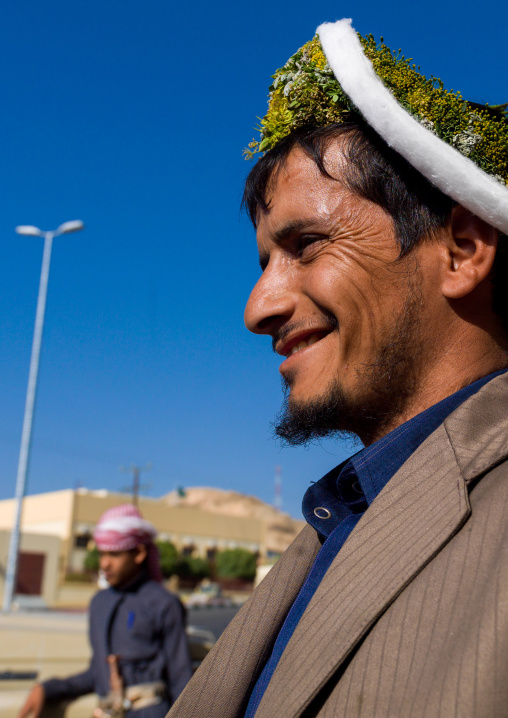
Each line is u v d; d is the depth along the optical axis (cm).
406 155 94
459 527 70
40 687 330
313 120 110
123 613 323
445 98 103
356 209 101
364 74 96
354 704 65
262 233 112
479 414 82
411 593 68
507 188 92
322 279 100
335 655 69
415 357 97
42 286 2112
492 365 98
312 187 105
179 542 4819
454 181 91
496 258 97
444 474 76
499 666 58
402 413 98
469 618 62
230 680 98
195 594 4444
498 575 62
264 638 100
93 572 4188
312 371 101
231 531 5081
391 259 98
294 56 114
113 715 306
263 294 107
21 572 3647
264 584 106
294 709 68
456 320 98
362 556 74
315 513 102
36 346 2109
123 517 339
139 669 316
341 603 72
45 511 4388
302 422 101
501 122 107
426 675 62
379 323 97
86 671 338
